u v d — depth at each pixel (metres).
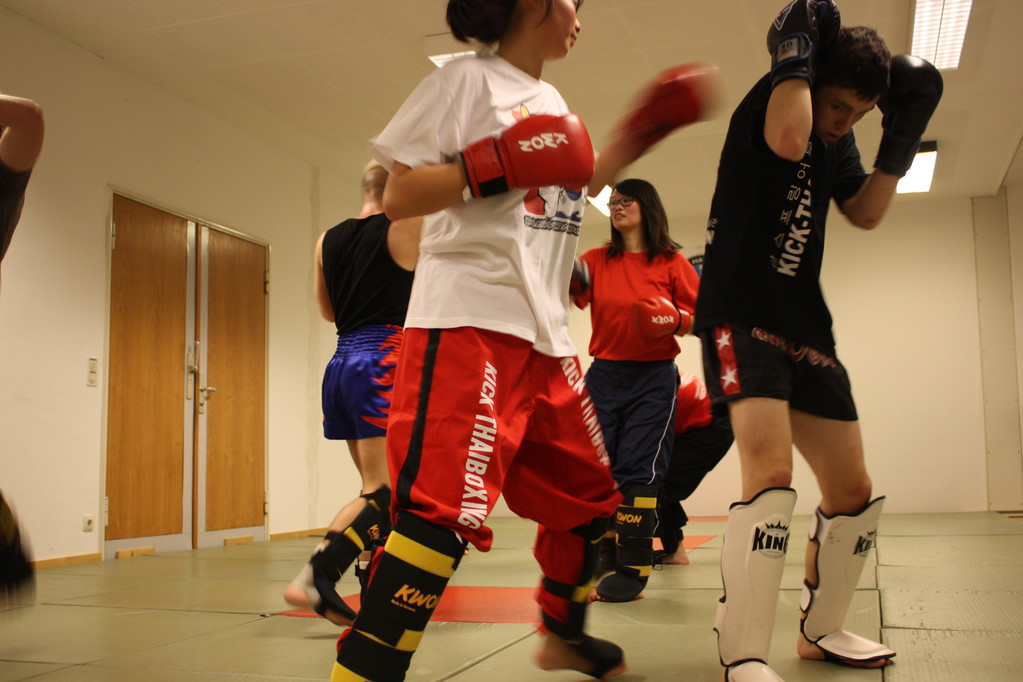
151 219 5.85
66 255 5.18
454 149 1.23
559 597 1.43
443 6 4.98
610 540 2.98
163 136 6.01
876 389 8.75
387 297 2.35
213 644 2.14
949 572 3.25
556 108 1.38
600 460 1.37
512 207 1.27
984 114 6.63
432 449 1.19
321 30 5.26
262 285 6.98
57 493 5.00
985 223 8.67
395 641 1.15
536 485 1.35
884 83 1.47
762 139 1.50
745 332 1.51
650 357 2.96
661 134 1.42
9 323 4.80
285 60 5.66
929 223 8.81
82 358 5.23
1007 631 2.02
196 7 4.95
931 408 8.59
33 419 4.89
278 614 2.63
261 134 6.98
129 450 5.54
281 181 7.30
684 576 3.33
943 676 1.59
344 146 7.28
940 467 8.51
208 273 6.37
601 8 5.04
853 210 1.76
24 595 1.83
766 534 1.43
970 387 8.52
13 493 4.75
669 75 1.41
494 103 1.27
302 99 6.28
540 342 1.30
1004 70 5.87
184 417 6.05
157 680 1.75
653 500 2.77
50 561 4.87
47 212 5.07
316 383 7.61
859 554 1.71
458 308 1.23
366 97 6.27
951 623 2.14
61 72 5.23
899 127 1.64
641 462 2.82
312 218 7.71
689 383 3.47
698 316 1.60
